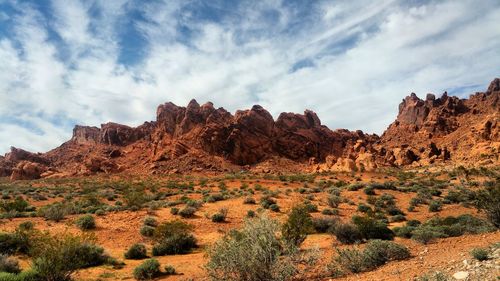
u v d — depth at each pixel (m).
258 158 115.19
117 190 58.16
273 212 29.41
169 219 27.45
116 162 117.81
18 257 15.53
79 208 31.52
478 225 16.61
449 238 13.51
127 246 20.05
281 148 123.44
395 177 74.56
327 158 107.12
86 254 15.05
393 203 36.00
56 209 27.45
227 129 116.38
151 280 13.10
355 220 17.30
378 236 16.31
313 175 82.56
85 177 96.69
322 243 16.64
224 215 27.39
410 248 12.27
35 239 12.44
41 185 76.50
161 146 114.19
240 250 8.36
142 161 114.44
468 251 9.66
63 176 101.38
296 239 13.61
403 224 24.19
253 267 8.27
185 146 111.56
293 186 59.16
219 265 8.56
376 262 10.50
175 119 123.31
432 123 128.38
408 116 147.00
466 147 101.31
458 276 7.53
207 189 55.59
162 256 17.61
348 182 64.25
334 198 33.81
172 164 103.62
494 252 8.62
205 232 23.45
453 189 46.19
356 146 117.62
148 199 40.62
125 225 24.97
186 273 13.75
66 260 12.08
